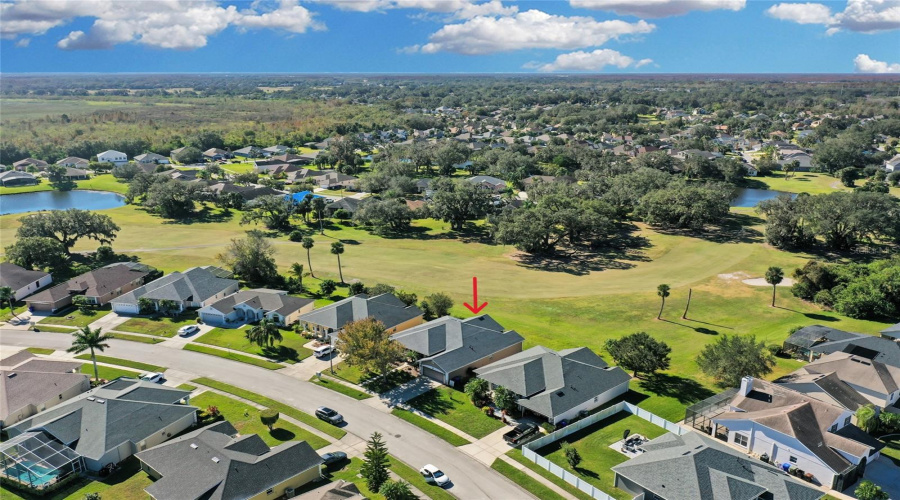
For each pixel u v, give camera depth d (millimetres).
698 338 86562
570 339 85875
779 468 54281
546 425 61469
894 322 91812
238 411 65125
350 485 49375
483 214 160000
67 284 100438
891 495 51156
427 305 92938
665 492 48156
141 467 55844
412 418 63781
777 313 96438
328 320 83625
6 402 64188
